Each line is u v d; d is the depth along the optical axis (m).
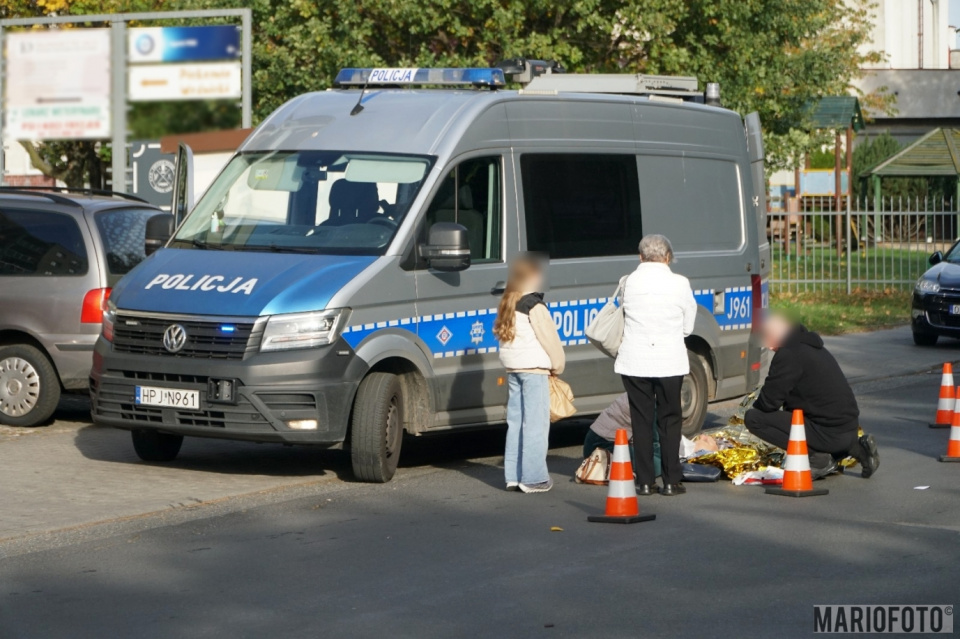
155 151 21.56
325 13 24.98
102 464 10.46
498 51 24.88
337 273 9.42
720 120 12.58
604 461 9.72
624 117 11.54
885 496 9.16
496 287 10.33
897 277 29.89
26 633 6.04
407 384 9.90
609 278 11.18
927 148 38.19
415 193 9.89
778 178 44.81
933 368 17.55
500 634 5.90
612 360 11.26
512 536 7.95
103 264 11.94
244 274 9.55
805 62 26.95
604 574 6.98
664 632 5.90
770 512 8.62
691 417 11.90
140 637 5.95
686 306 9.17
